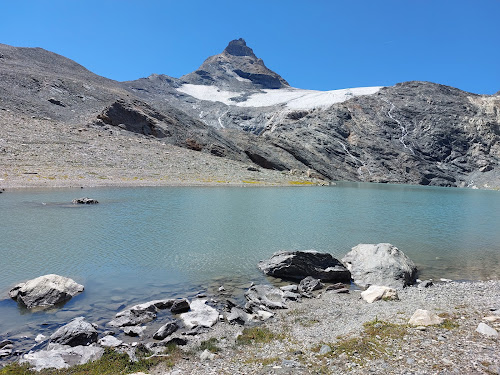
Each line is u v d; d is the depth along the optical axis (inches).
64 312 535.8
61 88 4399.6
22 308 542.9
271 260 812.0
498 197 3654.0
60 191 1827.0
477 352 361.7
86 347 414.9
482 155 7411.4
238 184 2881.4
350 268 834.8
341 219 1541.6
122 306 570.3
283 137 6865.2
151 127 4092.0
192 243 992.9
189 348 429.4
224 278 738.2
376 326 458.6
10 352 404.5
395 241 1155.3
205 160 3572.8
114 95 4842.5
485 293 655.1
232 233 1144.2
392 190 4028.1
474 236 1291.8
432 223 1574.8
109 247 897.5
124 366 370.9
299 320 531.5
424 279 797.9
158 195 1953.7
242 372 351.9
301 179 4092.0
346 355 372.2
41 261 760.3
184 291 655.1
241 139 5236.2
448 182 6830.7
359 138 7500.0
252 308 575.8
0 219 1134.4
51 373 351.9
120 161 2827.3
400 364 342.6
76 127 3373.5
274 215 1539.1
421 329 435.2
